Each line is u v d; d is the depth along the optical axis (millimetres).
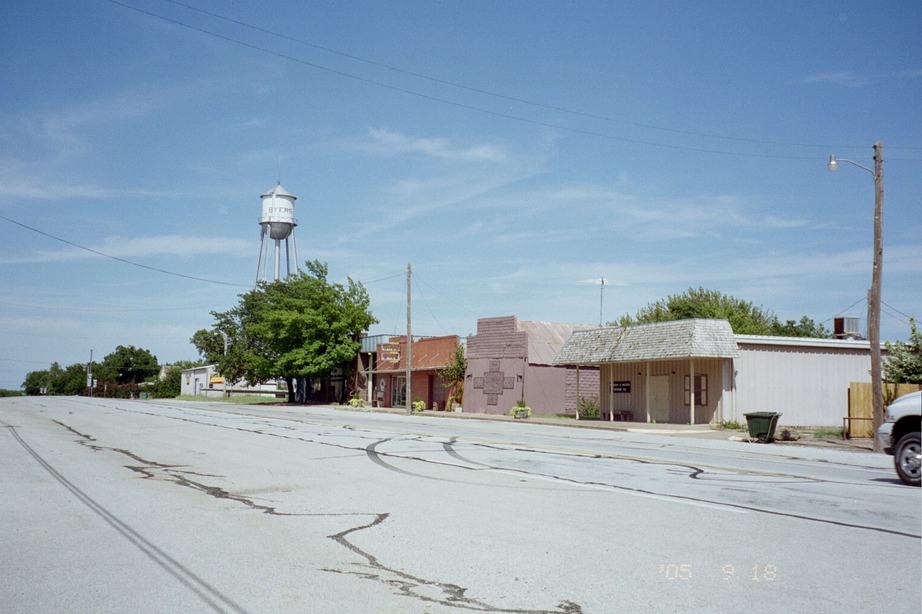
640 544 8641
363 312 62219
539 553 8250
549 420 38531
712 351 32156
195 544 8812
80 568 7789
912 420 14195
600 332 39312
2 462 16922
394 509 10844
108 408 46812
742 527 9547
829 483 13773
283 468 15641
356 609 6430
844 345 34969
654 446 21953
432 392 53469
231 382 79688
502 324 46969
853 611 6324
